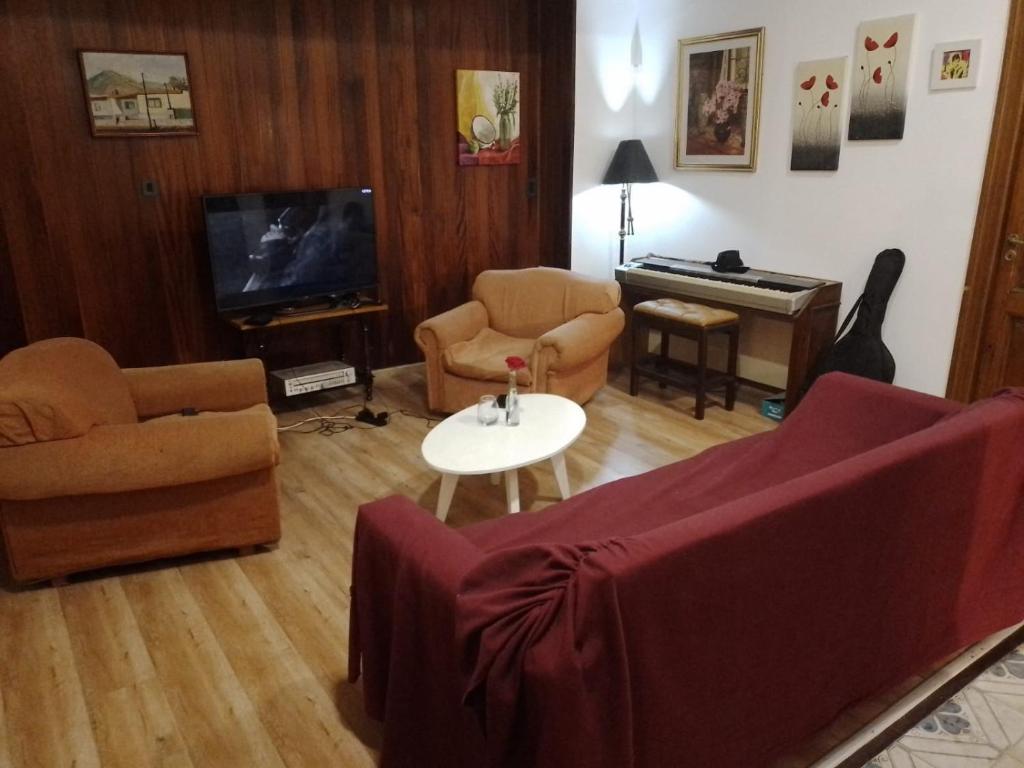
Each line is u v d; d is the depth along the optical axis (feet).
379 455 11.85
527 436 9.09
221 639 7.50
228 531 8.71
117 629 7.66
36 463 7.63
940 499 5.94
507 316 13.99
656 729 4.59
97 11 11.24
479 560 4.84
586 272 16.94
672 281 14.15
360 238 13.84
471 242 16.06
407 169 14.79
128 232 12.20
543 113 16.17
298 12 12.92
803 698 5.53
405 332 15.79
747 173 14.21
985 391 11.60
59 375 8.17
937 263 11.64
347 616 7.86
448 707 4.97
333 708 6.57
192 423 8.24
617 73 15.96
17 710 6.59
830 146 12.69
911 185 11.75
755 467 8.09
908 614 6.16
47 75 11.07
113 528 8.27
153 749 6.14
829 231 13.04
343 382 13.44
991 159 10.73
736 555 4.61
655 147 16.11
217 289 12.39
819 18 12.49
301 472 11.28
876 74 11.83
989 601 6.94
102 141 11.69
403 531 5.39
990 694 6.68
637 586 4.15
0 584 8.48
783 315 12.36
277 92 13.04
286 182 13.51
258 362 10.53
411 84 14.40
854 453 8.04
